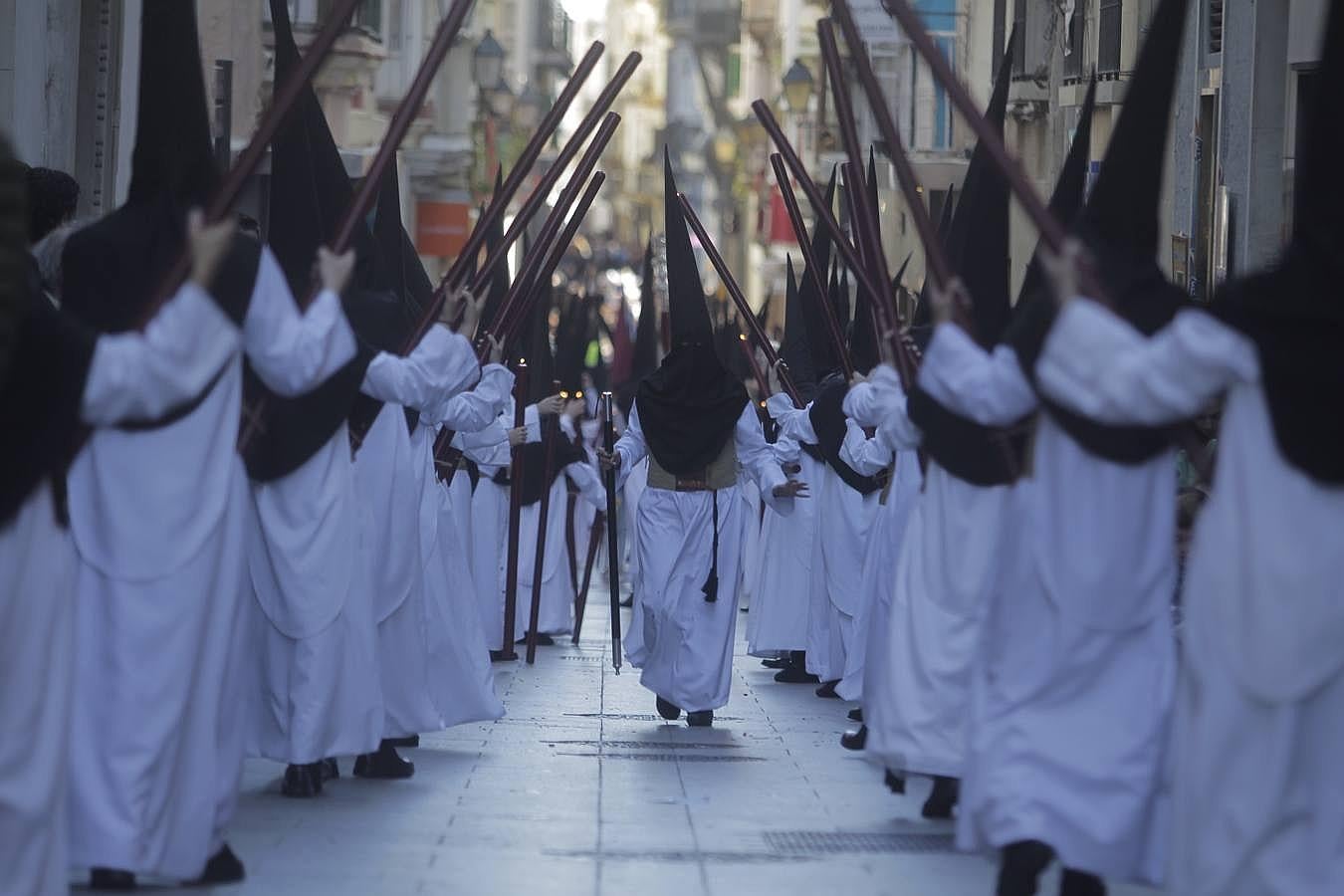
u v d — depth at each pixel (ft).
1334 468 49.90
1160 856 57.26
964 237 75.72
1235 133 124.88
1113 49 159.43
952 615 70.64
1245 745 51.06
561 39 530.68
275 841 67.67
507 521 140.87
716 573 100.58
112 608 57.16
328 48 60.08
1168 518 58.13
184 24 60.23
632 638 103.71
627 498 177.58
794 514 123.13
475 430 91.71
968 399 59.57
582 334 174.09
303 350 59.67
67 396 52.29
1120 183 58.54
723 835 71.46
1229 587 50.90
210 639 58.70
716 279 537.65
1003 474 68.03
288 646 72.59
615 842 69.72
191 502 57.77
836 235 80.12
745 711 109.60
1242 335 50.75
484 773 84.28
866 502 112.57
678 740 96.78
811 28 429.79
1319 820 50.85
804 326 129.18
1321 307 49.98
